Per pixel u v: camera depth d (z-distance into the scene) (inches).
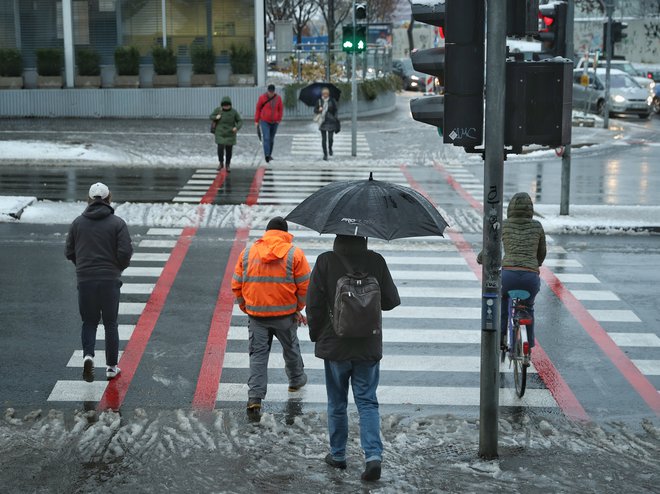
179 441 287.9
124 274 505.7
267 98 955.3
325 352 257.6
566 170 658.2
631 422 312.7
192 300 456.4
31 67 1355.8
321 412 317.1
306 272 317.7
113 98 1338.6
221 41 1359.5
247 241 596.7
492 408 270.2
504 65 255.1
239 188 815.7
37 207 693.9
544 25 481.1
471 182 875.4
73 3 1341.0
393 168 965.2
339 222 253.8
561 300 464.1
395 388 344.8
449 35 256.2
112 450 279.3
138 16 1352.1
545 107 258.1
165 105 1342.3
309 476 260.4
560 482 256.5
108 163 945.5
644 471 265.9
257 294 314.5
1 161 944.3
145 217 666.8
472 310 445.7
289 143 1115.3
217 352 381.1
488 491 249.9
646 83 1684.3
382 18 2728.8
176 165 946.7
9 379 347.6
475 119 258.2
